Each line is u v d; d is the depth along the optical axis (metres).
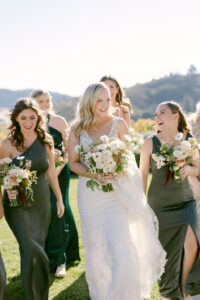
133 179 3.73
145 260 3.63
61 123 5.02
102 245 3.54
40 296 3.71
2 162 3.67
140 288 3.46
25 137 3.89
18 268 5.00
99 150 3.54
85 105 3.83
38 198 3.82
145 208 3.70
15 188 3.66
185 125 4.02
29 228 3.72
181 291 3.71
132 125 34.62
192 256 3.65
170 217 3.77
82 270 4.80
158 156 3.70
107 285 3.59
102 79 5.23
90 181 3.58
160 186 3.83
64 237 4.82
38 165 3.84
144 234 3.68
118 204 3.67
